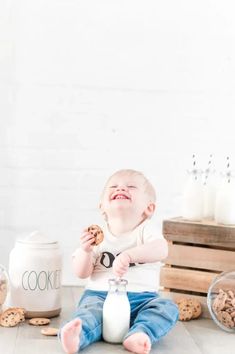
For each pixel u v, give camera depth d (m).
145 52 2.95
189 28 2.96
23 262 2.29
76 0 2.94
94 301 2.16
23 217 2.96
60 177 2.96
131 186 2.28
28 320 2.28
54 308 2.32
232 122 2.97
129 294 2.20
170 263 2.48
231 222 2.42
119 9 2.95
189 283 2.44
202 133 2.97
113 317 2.04
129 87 2.96
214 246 2.42
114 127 2.96
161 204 2.97
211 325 2.34
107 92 2.95
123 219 2.25
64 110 2.95
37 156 2.95
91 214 2.97
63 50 2.94
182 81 2.96
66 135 2.96
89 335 1.99
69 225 2.97
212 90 2.97
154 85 2.96
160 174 2.97
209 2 2.95
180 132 2.97
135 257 2.15
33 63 2.94
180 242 2.47
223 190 2.44
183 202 2.52
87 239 2.20
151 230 2.25
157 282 2.26
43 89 2.95
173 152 2.97
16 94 2.95
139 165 2.97
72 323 1.87
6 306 2.43
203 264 2.43
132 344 1.95
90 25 2.94
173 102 2.96
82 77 2.95
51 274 2.30
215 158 2.97
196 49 2.96
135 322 2.07
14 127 2.95
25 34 2.94
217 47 2.96
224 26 2.96
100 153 2.96
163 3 2.95
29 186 2.95
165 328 2.05
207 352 2.01
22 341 2.04
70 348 1.90
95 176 2.96
